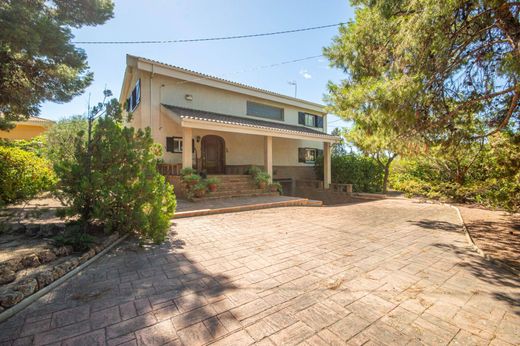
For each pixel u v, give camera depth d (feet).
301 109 58.95
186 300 8.67
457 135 20.04
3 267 9.40
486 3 13.99
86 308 8.08
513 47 13.89
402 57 17.93
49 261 11.03
